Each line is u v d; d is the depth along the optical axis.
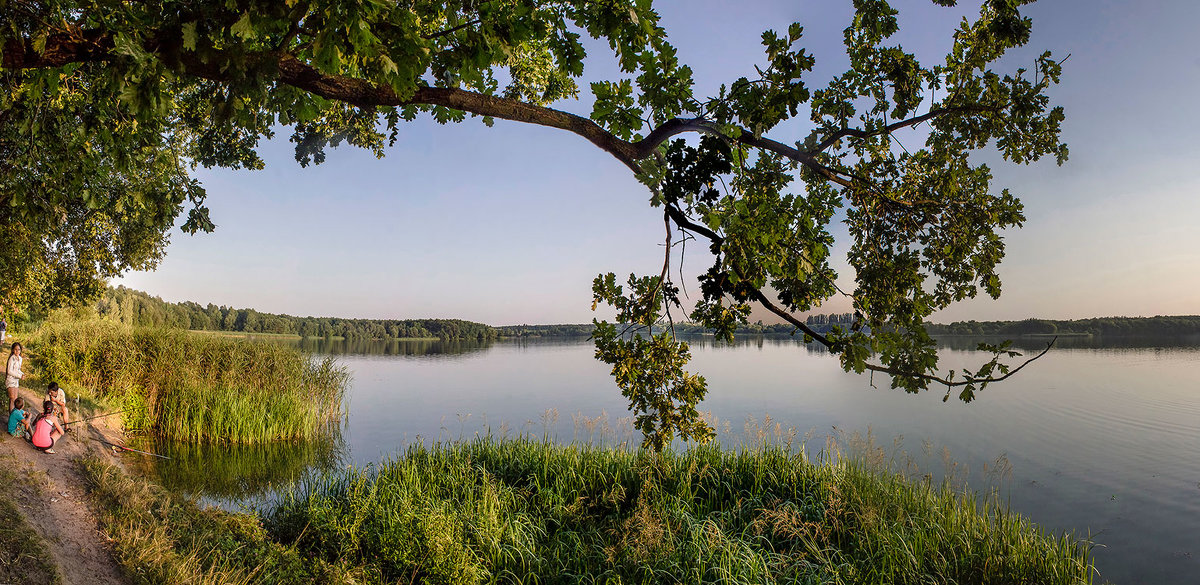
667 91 2.57
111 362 18.84
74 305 16.14
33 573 6.75
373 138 7.43
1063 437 19.31
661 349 3.22
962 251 3.32
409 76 2.40
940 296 3.40
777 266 2.46
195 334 21.80
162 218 6.52
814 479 10.51
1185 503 12.23
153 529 8.64
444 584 7.30
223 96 2.55
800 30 2.48
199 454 15.60
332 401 21.02
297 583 7.30
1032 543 8.09
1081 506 12.10
